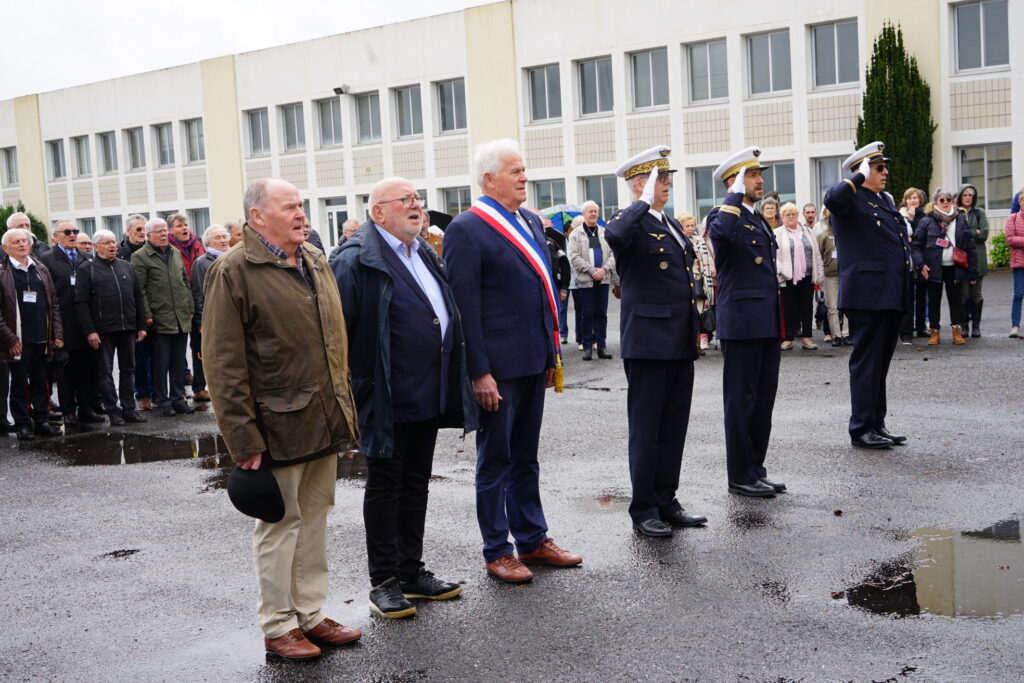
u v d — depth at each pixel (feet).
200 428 34.42
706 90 94.94
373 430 16.05
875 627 14.94
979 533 18.99
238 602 17.34
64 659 15.21
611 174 100.78
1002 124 80.94
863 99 83.30
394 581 16.67
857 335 25.99
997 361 38.68
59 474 28.07
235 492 14.37
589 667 14.10
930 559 17.72
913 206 46.19
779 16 89.10
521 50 104.37
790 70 90.07
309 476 15.44
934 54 82.99
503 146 17.78
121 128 140.05
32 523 23.08
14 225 34.27
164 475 27.25
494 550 17.87
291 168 123.95
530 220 18.47
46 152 150.51
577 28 100.42
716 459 25.76
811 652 14.19
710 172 95.30
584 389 38.11
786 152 90.17
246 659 14.96
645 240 19.79
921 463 24.25
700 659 14.15
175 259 37.47
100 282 35.32
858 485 22.61
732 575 17.39
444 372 16.61
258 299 14.47
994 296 62.64
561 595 16.90
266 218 14.69
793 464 24.75
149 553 20.34
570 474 25.03
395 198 16.33
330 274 15.57
